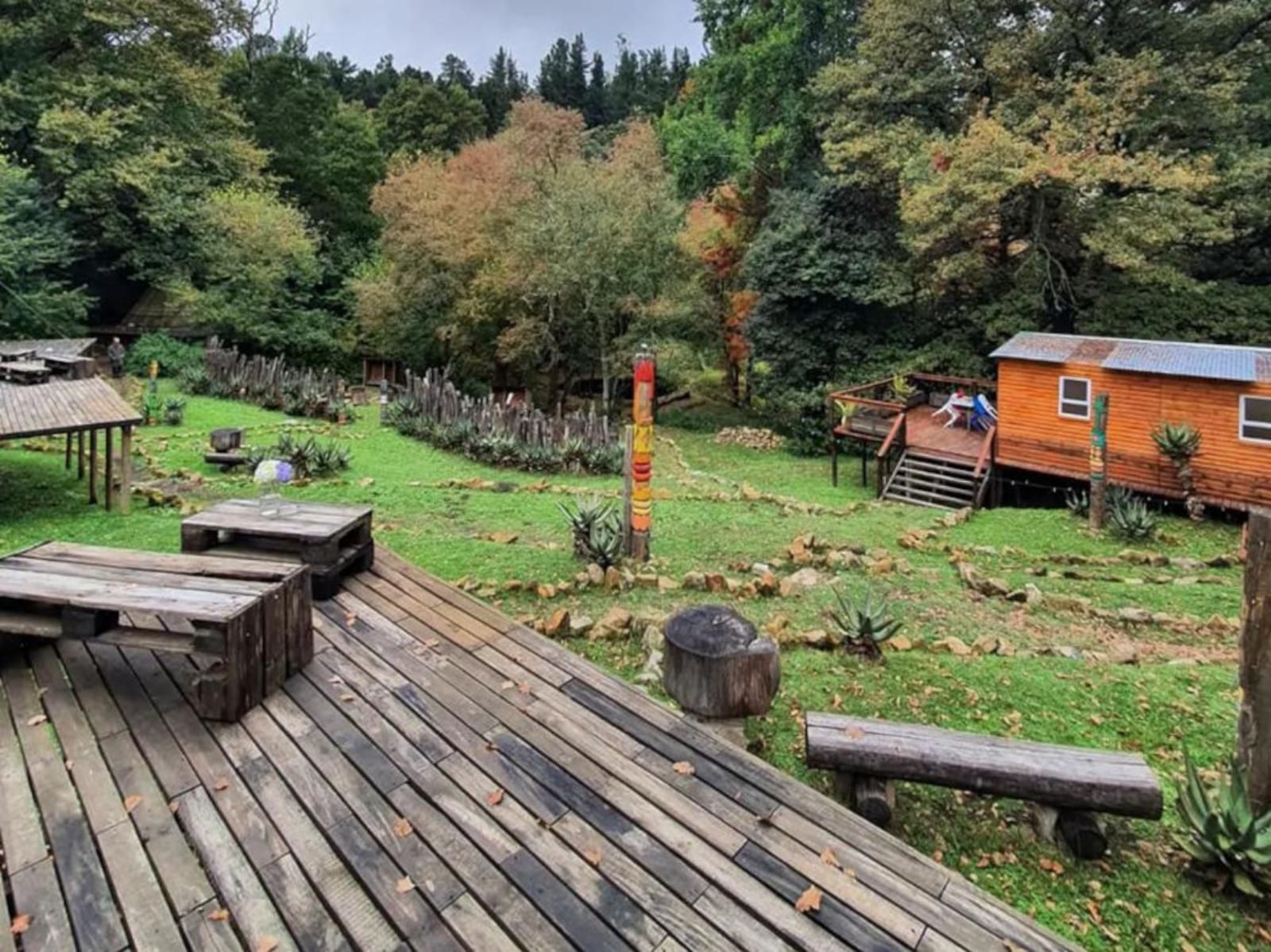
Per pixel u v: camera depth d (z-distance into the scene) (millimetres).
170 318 22234
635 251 19656
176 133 21172
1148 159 13180
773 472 16000
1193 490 10695
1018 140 13812
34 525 7496
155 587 3578
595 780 2883
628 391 24250
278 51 30328
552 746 3111
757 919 2232
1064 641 5699
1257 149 14094
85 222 20016
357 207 28531
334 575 4750
